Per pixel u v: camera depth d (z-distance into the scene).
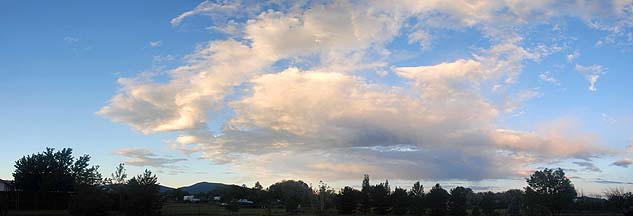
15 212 54.12
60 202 63.81
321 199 69.62
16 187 68.38
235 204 65.38
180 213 58.16
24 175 68.06
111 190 47.97
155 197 47.50
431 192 66.62
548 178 52.34
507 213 59.38
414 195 70.88
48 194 63.25
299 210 73.12
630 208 43.50
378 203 72.75
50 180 64.88
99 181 48.06
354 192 74.12
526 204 54.56
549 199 51.69
